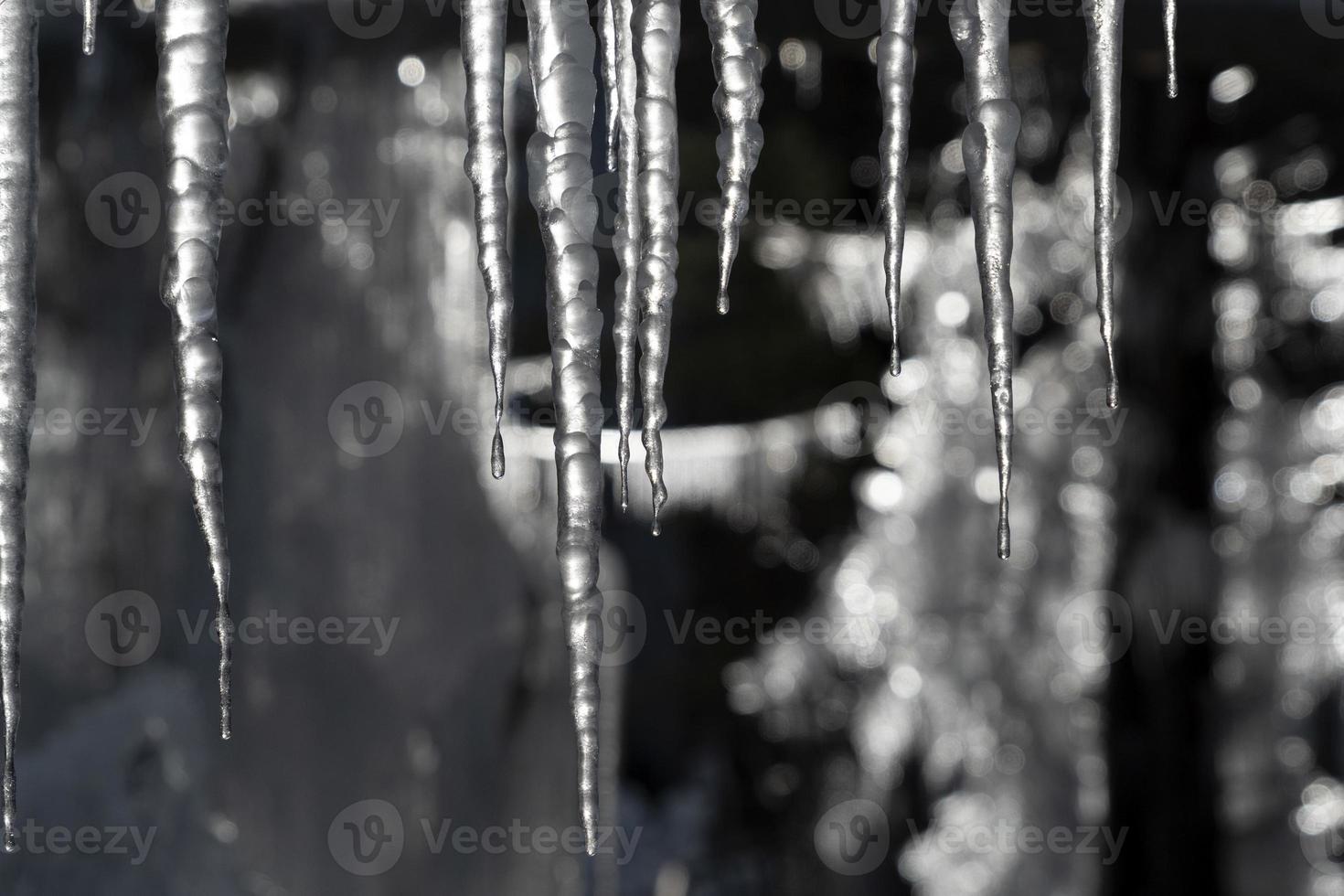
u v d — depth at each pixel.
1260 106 7.80
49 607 6.26
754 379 14.34
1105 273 3.62
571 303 3.56
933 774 11.20
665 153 3.59
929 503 11.64
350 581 5.62
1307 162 8.38
